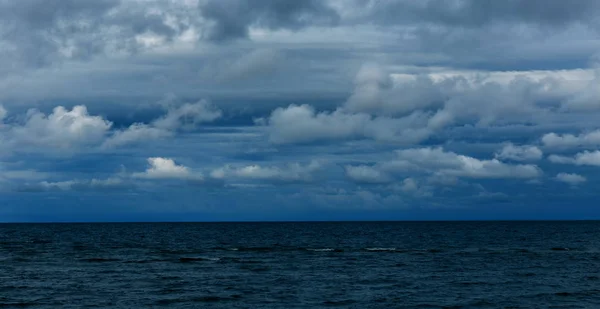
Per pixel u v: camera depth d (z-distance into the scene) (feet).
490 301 160.15
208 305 154.61
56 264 256.73
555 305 154.51
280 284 190.90
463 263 259.80
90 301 159.94
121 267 244.01
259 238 527.40
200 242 452.35
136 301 159.94
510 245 394.73
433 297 166.40
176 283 193.47
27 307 151.53
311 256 301.43
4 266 247.50
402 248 364.79
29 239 499.92
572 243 415.85
